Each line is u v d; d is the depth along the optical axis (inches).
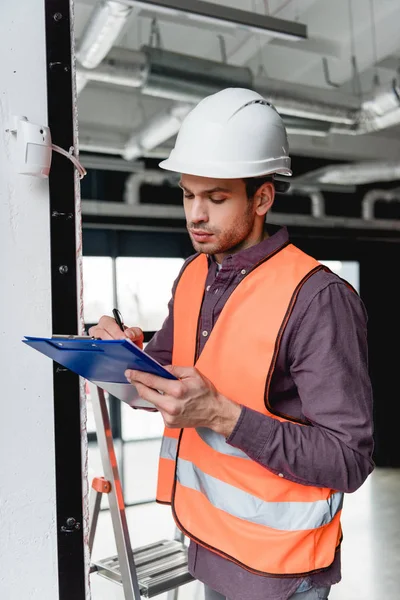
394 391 246.4
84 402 38.5
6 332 36.7
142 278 215.2
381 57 166.6
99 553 147.2
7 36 35.8
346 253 252.2
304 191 241.8
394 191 255.0
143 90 138.3
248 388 38.9
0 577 37.0
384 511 180.2
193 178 38.5
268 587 38.0
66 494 38.3
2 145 36.0
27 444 37.4
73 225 38.2
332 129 168.4
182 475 44.2
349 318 37.5
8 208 36.4
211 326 42.4
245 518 39.3
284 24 105.1
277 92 149.6
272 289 38.8
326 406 36.4
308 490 38.8
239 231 39.4
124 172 209.2
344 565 137.7
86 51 120.5
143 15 143.5
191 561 43.6
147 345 52.4
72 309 38.5
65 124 37.7
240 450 39.8
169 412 32.2
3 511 37.0
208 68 139.8
